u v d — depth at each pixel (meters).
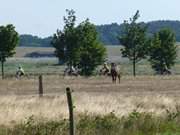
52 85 47.94
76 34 69.81
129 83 51.31
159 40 79.44
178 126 19.39
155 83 51.28
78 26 70.50
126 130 18.16
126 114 21.53
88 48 71.56
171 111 23.17
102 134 17.52
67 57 69.94
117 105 26.06
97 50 71.94
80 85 48.06
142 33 73.44
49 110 22.83
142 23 73.75
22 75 67.50
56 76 67.44
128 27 73.50
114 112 21.86
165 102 28.53
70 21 70.06
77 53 69.81
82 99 29.45
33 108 23.77
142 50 73.31
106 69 66.81
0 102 27.05
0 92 40.00
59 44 70.12
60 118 19.92
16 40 71.50
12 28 71.12
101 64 72.81
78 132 17.20
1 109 22.94
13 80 55.12
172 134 18.19
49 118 19.91
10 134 16.97
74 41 69.69
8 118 20.03
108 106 25.28
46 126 17.58
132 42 73.19
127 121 19.11
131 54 73.50
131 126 18.61
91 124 18.11
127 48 73.44
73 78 60.62
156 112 22.17
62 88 43.84
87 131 17.39
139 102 28.42
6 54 70.81
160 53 81.62
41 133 17.03
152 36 79.62
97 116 19.44
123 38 73.56
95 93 37.31
